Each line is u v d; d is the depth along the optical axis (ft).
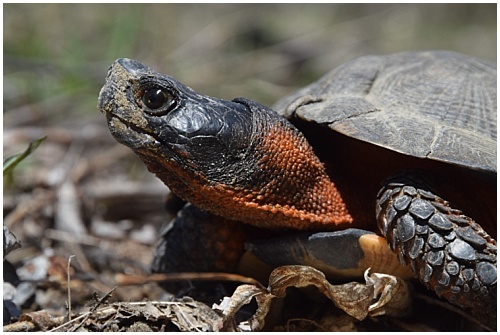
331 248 2.92
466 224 2.88
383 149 2.97
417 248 2.88
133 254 3.27
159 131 2.92
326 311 2.96
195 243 3.00
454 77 3.02
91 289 3.07
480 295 2.86
